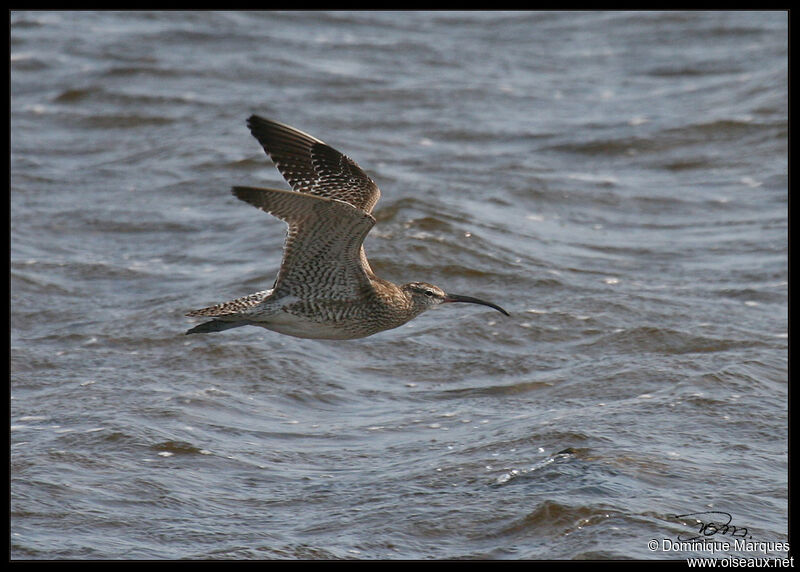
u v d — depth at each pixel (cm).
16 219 2159
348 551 1073
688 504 1164
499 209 2244
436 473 1228
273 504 1173
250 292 1809
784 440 1340
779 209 2283
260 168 2445
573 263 1997
